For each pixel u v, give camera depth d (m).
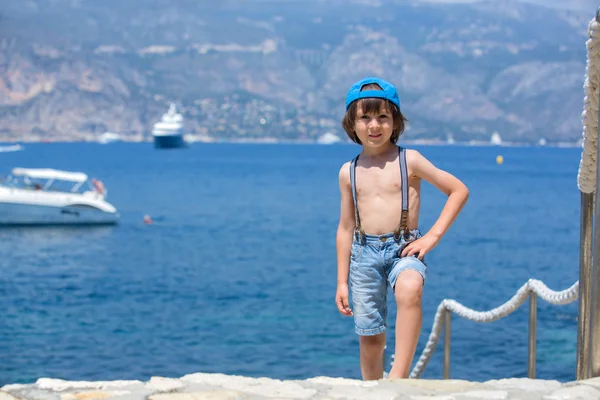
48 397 3.27
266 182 90.31
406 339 3.79
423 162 4.04
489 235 42.56
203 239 39.22
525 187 88.44
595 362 3.56
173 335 17.47
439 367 14.12
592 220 3.68
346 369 14.19
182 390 3.41
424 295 23.61
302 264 30.12
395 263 3.99
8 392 3.36
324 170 122.56
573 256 33.78
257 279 26.33
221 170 118.44
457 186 4.00
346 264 4.25
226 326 18.39
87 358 15.34
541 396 3.32
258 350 15.84
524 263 31.45
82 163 136.00
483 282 26.33
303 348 15.90
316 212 55.53
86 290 24.27
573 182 98.62
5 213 40.84
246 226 45.91
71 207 42.47
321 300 21.95
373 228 4.06
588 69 3.33
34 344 16.61
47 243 36.72
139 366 14.70
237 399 3.29
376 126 4.02
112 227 43.88
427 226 47.19
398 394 3.37
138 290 24.25
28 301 22.22
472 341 16.03
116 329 18.23
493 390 3.43
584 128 3.43
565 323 17.67
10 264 30.17
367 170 4.12
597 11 3.21
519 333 16.73
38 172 43.94
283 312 20.16
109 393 3.36
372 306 4.08
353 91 4.12
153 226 45.34
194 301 22.16
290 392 3.40
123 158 163.00
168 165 133.38
